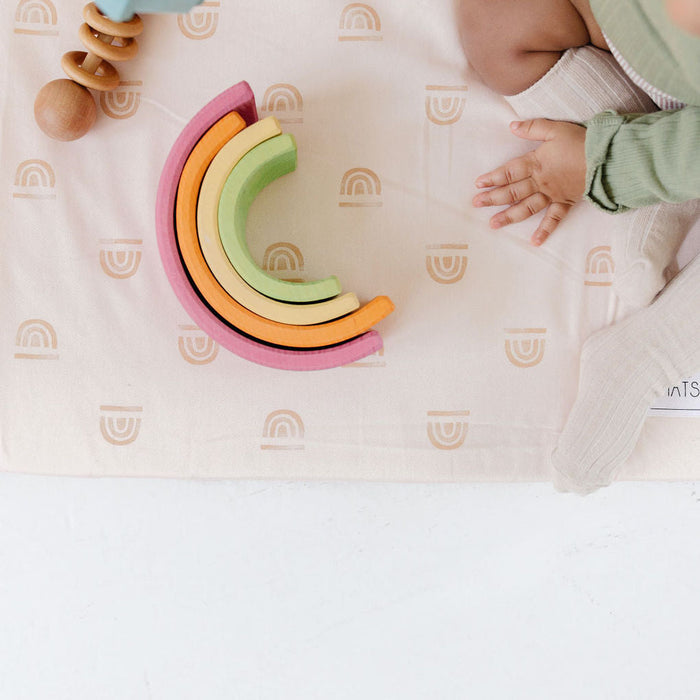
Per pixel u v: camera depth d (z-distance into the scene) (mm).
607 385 998
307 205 1033
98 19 927
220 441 1024
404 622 1123
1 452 1010
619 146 912
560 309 1052
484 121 1051
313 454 1031
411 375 1039
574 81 964
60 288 1017
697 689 1149
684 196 898
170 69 1028
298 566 1108
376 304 937
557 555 1129
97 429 1018
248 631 1110
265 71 1035
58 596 1092
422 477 1039
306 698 1119
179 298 947
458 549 1120
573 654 1140
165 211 938
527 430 1048
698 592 1143
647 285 991
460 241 1047
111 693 1104
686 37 728
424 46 1045
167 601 1101
